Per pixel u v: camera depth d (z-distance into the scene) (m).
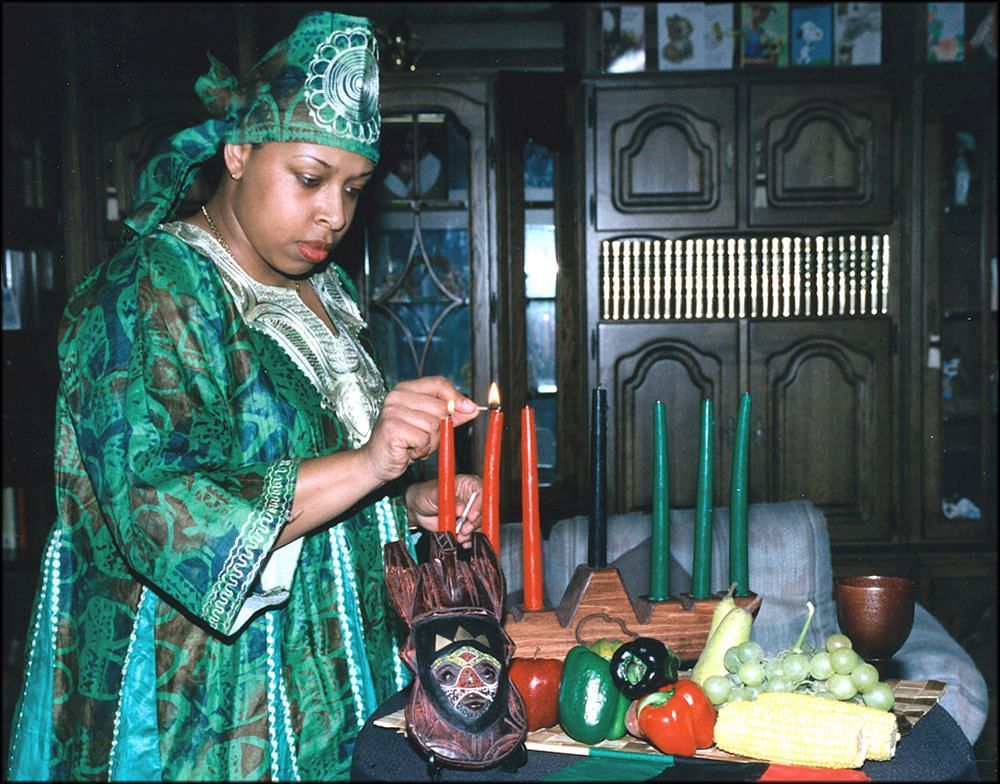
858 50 3.36
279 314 1.15
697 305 3.40
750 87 3.31
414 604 0.95
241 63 3.11
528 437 1.08
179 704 1.04
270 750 1.07
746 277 3.38
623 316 3.39
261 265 1.17
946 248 3.44
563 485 3.35
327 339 1.20
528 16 3.48
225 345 1.08
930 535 3.36
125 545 1.00
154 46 2.98
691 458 3.36
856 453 3.36
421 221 3.26
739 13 3.38
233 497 0.99
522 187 3.29
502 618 0.99
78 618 1.09
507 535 1.73
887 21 3.39
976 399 3.42
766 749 0.90
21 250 3.44
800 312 3.39
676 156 3.33
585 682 0.97
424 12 3.45
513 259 3.28
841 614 1.10
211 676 1.05
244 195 1.11
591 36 3.36
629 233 3.34
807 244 3.37
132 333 1.02
